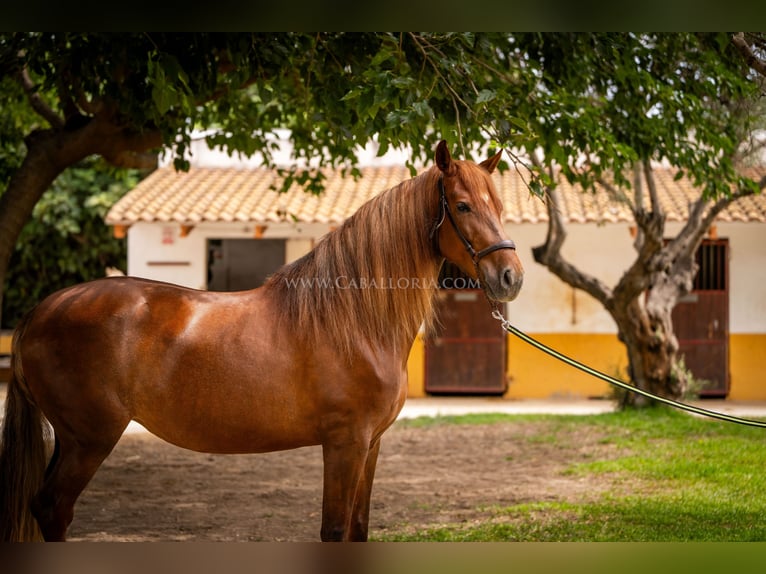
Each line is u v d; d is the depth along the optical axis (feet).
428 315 12.41
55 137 20.90
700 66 20.70
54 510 11.42
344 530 11.57
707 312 42.70
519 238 43.34
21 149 29.32
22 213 20.34
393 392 11.98
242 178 47.01
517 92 19.29
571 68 20.12
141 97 16.98
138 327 11.68
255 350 11.71
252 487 22.56
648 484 21.47
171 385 11.59
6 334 49.62
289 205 42.47
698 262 42.96
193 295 12.26
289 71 17.85
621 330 34.32
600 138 18.75
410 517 18.56
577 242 43.21
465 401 42.55
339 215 41.04
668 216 39.34
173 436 11.83
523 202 42.14
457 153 14.19
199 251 43.91
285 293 12.14
